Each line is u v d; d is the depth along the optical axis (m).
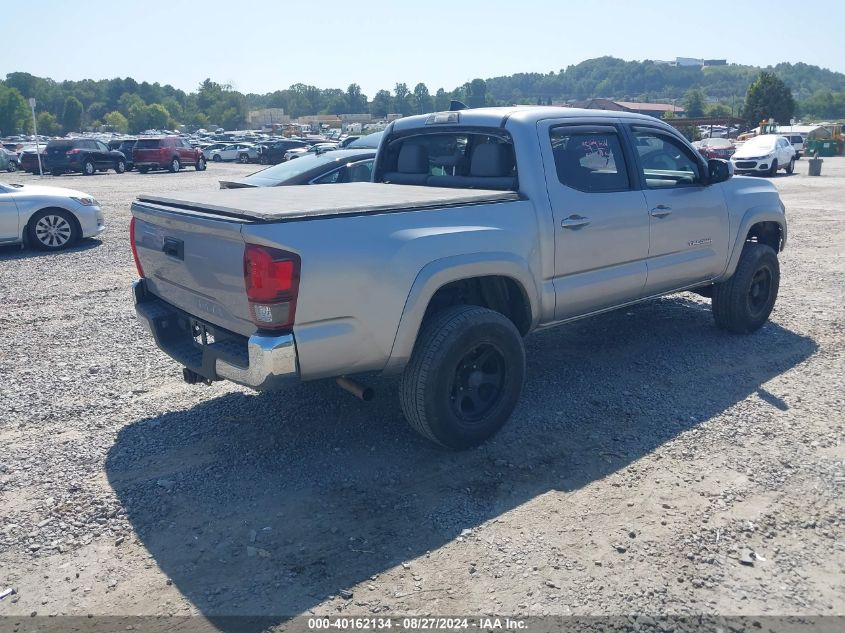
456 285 4.60
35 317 7.54
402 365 4.12
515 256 4.53
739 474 4.14
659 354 6.19
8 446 4.57
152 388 5.55
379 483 4.10
